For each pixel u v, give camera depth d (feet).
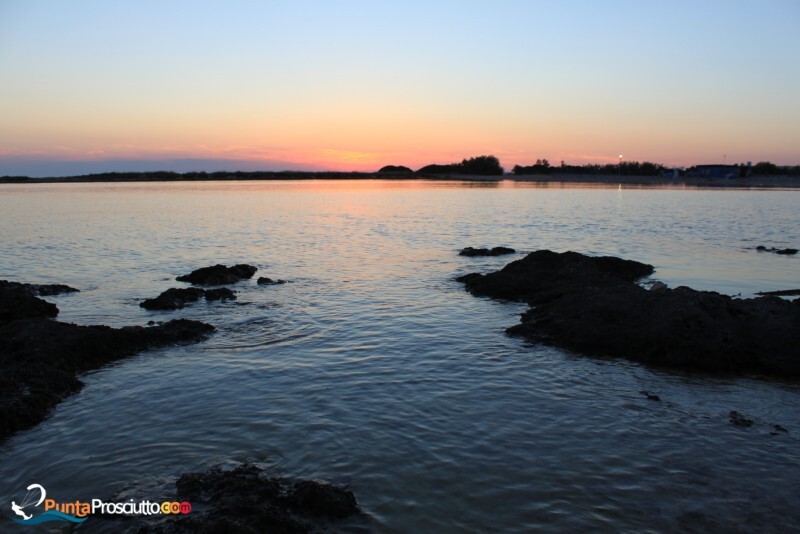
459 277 70.54
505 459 26.94
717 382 37.60
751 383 37.52
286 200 255.70
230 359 41.19
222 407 32.76
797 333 41.06
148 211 186.09
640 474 25.80
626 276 72.13
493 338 46.29
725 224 140.05
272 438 28.91
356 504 23.27
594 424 30.78
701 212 177.27
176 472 25.82
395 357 41.42
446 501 23.65
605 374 38.65
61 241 108.78
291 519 21.53
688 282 69.82
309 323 50.52
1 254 93.20
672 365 40.37
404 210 194.70
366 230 131.54
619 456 27.35
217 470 25.43
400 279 71.26
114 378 37.76
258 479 24.39
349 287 66.23
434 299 60.03
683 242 107.24
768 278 72.08
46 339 40.24
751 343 40.81
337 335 46.78
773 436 29.66
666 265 81.87
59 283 70.49
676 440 29.04
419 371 38.60
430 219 160.04
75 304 59.06
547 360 41.29
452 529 21.93
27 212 178.81
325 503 22.72
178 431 29.86
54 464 26.81
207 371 38.75
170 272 77.92
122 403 33.63
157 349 43.57
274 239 114.01
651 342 41.75
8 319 50.88
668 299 45.27
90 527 22.18
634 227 134.10
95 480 25.36
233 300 59.88
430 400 33.71
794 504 23.62
